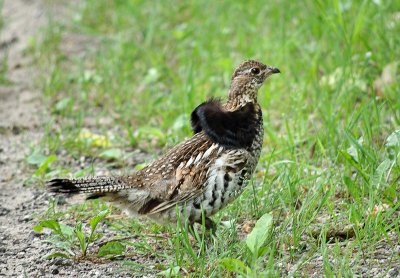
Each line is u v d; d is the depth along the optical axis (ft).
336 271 28.71
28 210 37.04
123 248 31.60
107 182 31.81
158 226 33.55
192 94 45.24
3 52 60.18
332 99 43.57
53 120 48.16
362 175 33.06
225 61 50.26
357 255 29.55
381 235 31.27
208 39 54.95
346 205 33.32
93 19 63.36
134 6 62.08
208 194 31.09
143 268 30.50
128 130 44.19
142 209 31.81
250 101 32.73
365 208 32.86
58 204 37.45
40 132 47.14
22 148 44.96
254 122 31.96
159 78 52.11
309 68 47.67
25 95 52.65
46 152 43.65
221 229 32.19
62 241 32.12
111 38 59.41
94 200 36.09
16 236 34.17
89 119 48.55
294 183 34.35
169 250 31.81
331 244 31.24
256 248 27.91
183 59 52.75
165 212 31.53
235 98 32.89
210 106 31.73
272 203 33.76
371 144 37.37
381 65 45.62
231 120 31.24
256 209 33.53
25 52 59.26
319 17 49.60
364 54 46.29
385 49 46.68
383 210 32.60
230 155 30.96
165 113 46.44
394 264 29.45
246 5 58.44
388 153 35.01
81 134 45.32
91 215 35.60
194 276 28.96
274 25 55.01
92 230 32.04
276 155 38.50
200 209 31.27
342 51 47.80
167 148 41.98
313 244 30.68
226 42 55.47
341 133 39.63
